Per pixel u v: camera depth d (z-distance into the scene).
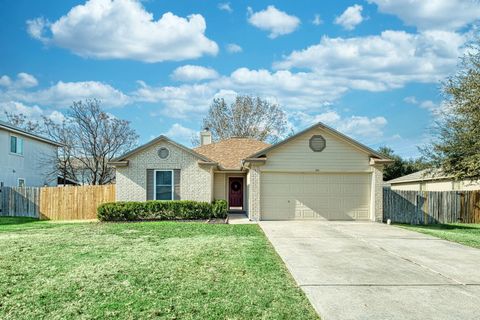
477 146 20.17
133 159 20.22
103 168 31.17
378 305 6.29
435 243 12.23
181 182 20.20
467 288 7.30
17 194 22.30
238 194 26.83
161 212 19.19
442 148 21.34
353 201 19.17
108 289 6.90
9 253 10.07
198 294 6.69
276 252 10.45
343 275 8.10
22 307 6.02
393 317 5.78
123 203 19.09
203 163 20.16
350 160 19.14
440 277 8.05
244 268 8.53
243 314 5.81
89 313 5.79
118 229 15.15
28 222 19.53
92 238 12.76
